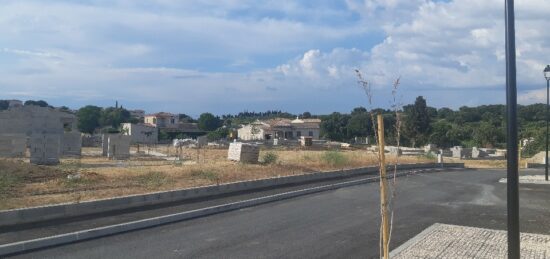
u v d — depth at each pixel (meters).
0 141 28.95
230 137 80.69
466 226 12.18
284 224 12.30
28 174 16.94
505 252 9.42
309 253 9.40
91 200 13.44
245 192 17.81
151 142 80.50
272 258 9.01
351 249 9.74
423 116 72.50
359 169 26.62
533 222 13.16
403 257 9.03
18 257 8.81
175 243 10.07
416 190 20.47
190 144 62.31
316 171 24.75
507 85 5.69
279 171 22.95
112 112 111.44
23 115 54.41
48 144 25.62
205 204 14.78
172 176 18.98
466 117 98.81
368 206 15.49
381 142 5.61
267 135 94.81
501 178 27.31
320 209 14.81
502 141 75.81
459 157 52.06
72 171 18.64
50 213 11.86
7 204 12.42
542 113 83.81
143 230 11.36
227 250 9.56
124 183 17.02
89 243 9.97
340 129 91.44
